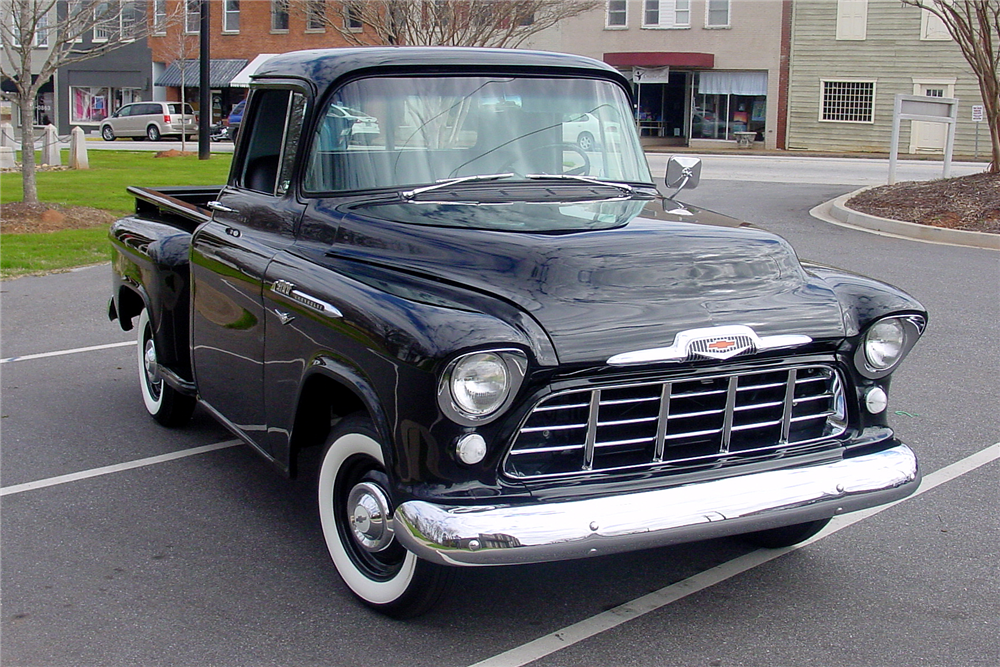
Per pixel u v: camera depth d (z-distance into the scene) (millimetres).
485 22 20453
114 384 7062
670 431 3525
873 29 36312
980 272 10672
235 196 4906
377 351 3426
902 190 16031
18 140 29547
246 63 44594
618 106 4977
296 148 4441
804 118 38094
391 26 20422
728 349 3447
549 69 4758
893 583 4098
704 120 39781
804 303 3730
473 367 3215
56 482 5223
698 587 4066
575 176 4652
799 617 3811
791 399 3678
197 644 3615
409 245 3844
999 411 6285
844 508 3582
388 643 3619
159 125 40062
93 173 22422
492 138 4543
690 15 38688
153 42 46938
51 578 4141
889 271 10688
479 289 3518
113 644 3621
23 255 11930
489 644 3613
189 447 5777
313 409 4043
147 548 4430
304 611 3855
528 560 3184
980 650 3566
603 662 3490
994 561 4285
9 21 16047
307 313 3875
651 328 3424
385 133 4371
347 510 3863
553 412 3375
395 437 3379
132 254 5820
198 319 5082
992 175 15719
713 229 3979
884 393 3863
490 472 3303
